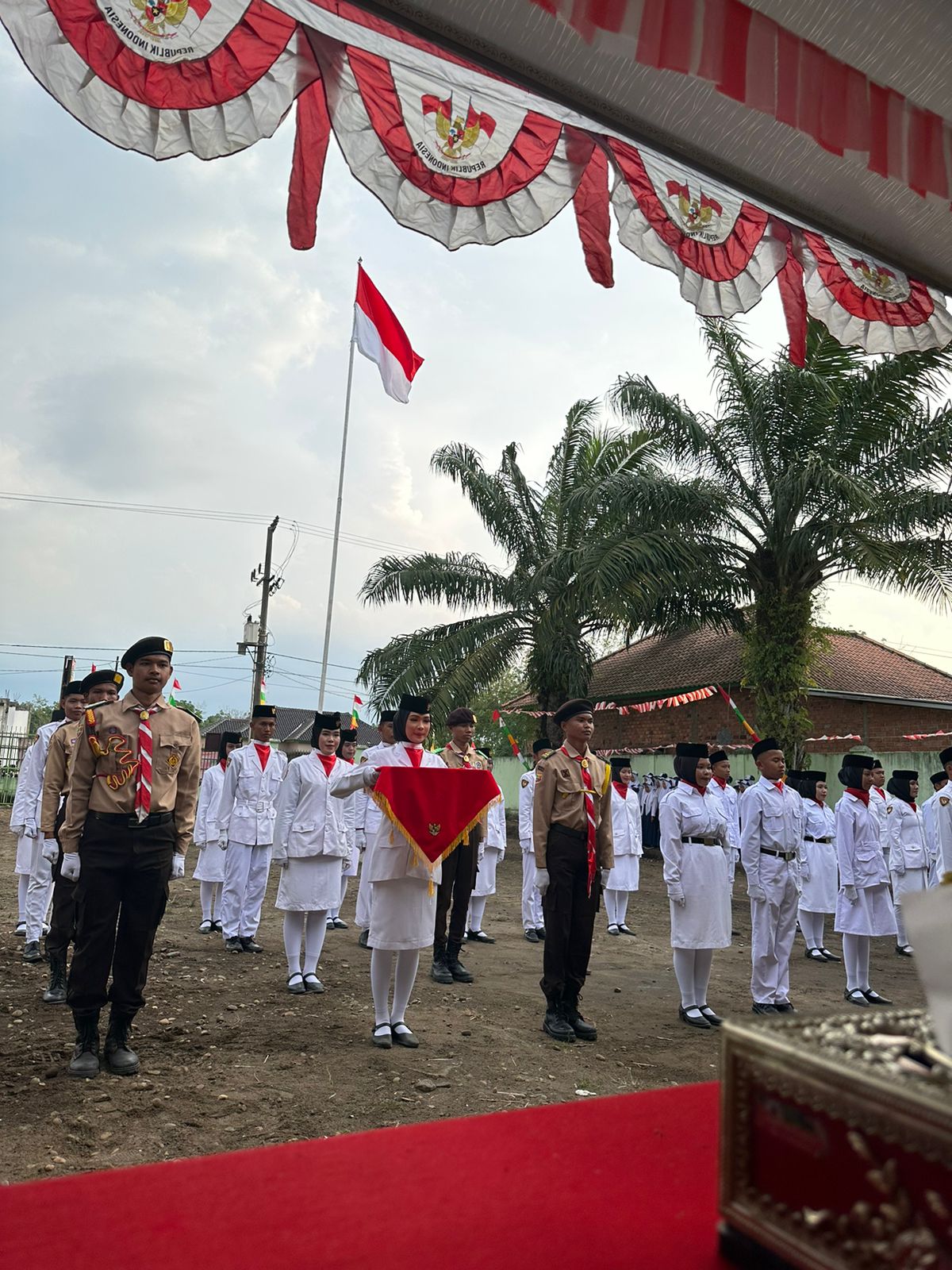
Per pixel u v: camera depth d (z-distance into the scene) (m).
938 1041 0.90
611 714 24.03
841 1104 0.87
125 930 4.89
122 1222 1.11
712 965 9.27
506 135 2.11
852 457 13.93
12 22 1.67
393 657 20.03
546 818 6.21
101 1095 4.54
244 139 1.83
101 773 4.76
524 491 20.30
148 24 1.74
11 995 6.38
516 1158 1.32
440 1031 6.09
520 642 19.58
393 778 5.55
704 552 14.97
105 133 1.75
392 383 11.64
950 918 0.90
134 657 4.87
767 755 7.43
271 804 8.71
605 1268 1.00
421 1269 1.00
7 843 15.27
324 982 7.39
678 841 6.80
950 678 23.84
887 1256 0.79
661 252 2.33
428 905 5.72
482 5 1.75
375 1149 1.35
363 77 1.95
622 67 1.89
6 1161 3.74
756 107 1.81
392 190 2.03
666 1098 1.58
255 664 28.31
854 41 1.87
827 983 8.80
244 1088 4.76
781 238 2.46
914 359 12.68
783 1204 0.94
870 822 8.11
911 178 2.02
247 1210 1.14
